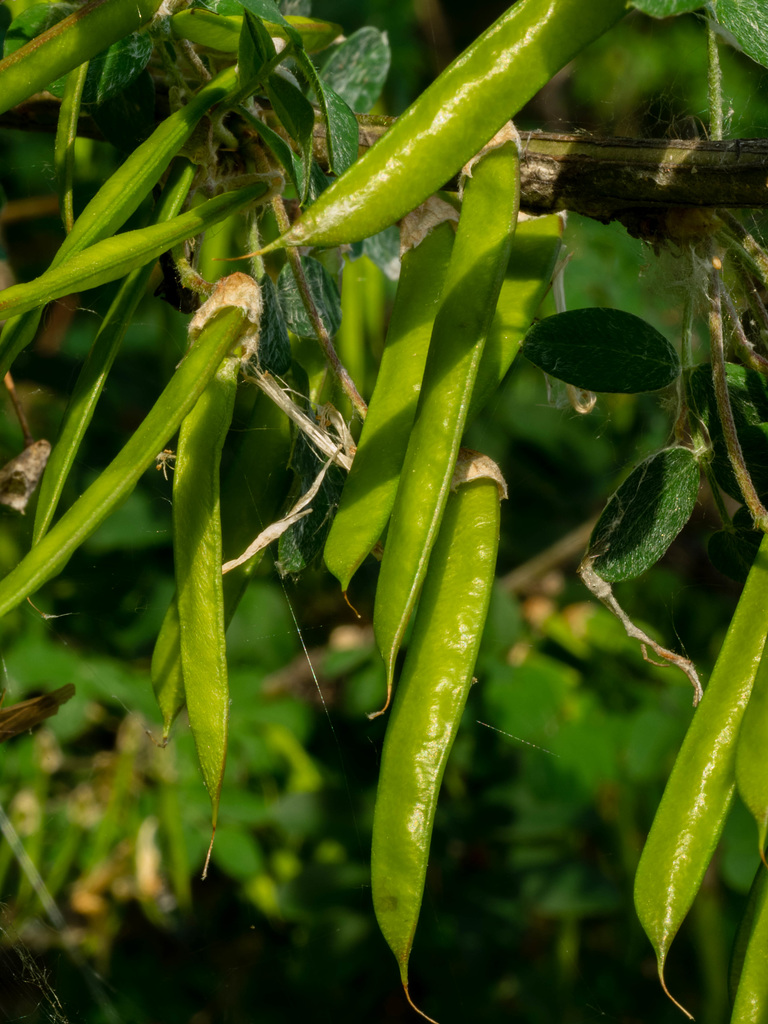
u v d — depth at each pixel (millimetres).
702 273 181
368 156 161
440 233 179
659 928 164
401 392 174
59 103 193
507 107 162
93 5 172
